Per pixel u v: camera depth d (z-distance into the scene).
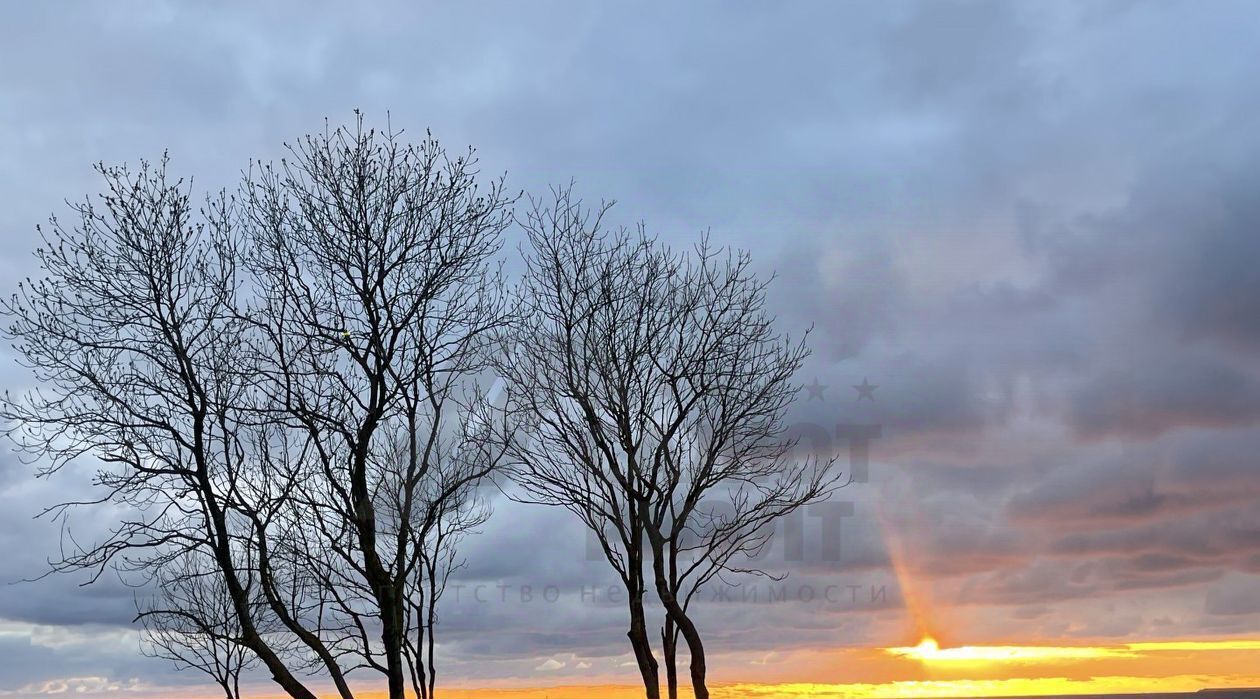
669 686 22.39
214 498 21.94
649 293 23.44
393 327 22.94
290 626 21.91
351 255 23.00
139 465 21.73
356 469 22.47
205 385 22.59
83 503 21.83
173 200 23.06
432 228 23.50
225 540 22.00
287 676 21.92
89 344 22.25
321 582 22.52
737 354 23.33
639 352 22.97
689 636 22.38
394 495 23.50
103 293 22.39
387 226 23.20
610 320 23.06
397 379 22.61
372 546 22.34
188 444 22.00
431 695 22.61
